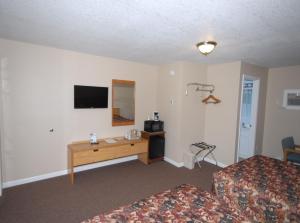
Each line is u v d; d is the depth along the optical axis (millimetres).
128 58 3746
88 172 3576
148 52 3219
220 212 1509
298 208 1640
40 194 2734
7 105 2801
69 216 2270
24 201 2545
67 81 3283
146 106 4371
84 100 3443
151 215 1452
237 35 2270
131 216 1435
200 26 2045
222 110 3980
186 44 2713
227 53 3113
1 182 2686
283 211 1713
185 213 1484
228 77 3857
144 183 3180
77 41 2709
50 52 3076
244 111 4695
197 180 3332
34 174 3115
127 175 3486
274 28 2027
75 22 2035
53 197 2670
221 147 4016
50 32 2365
